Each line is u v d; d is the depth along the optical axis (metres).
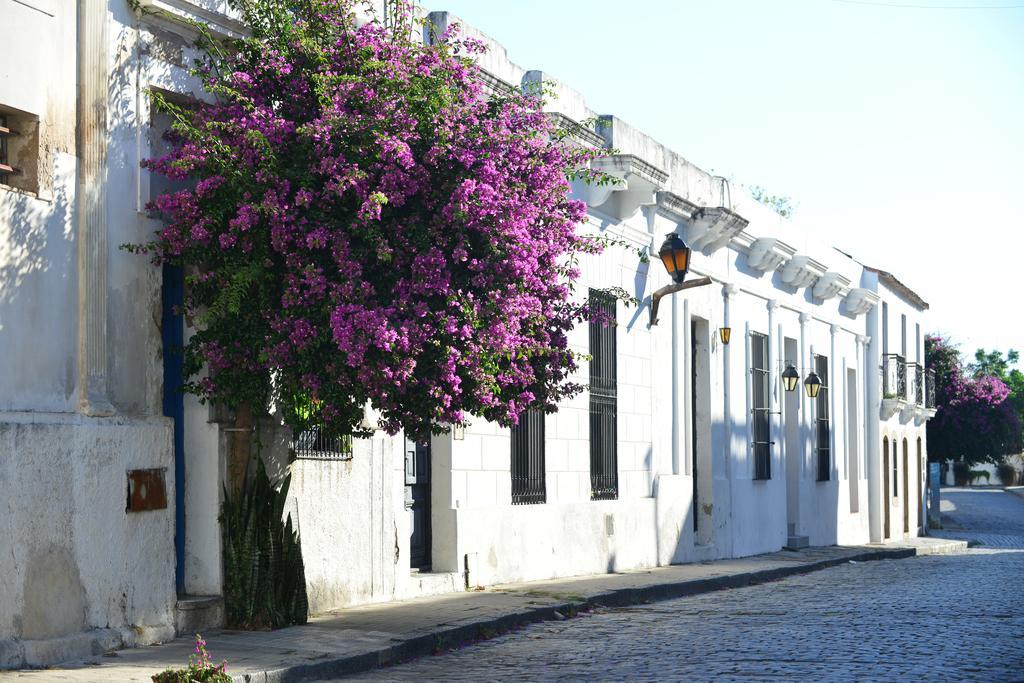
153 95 11.52
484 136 11.48
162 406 11.49
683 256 20.06
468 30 16.91
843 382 34.56
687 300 23.97
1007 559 28.52
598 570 19.98
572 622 14.14
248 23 12.14
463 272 11.46
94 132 10.77
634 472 21.61
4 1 9.89
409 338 10.85
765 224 28.33
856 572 23.28
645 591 17.14
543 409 13.02
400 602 14.59
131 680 9.02
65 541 10.11
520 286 11.56
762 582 21.00
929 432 57.16
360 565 14.10
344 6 12.05
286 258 11.00
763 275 28.44
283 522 12.49
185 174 10.96
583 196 19.83
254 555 11.88
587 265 19.62
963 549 37.56
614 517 20.56
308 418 11.73
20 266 9.97
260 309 11.11
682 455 23.56
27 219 10.06
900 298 41.12
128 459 10.88
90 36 10.77
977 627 13.03
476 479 16.80
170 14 11.52
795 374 28.42
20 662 9.51
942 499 67.06
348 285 10.66
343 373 10.91
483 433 16.95
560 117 18.19
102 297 10.76
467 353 11.23
